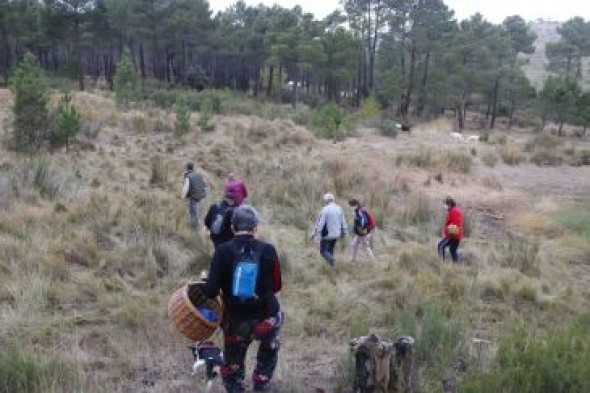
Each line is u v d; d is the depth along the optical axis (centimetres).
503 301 1036
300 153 2533
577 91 5078
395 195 1986
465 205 1955
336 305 901
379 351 554
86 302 853
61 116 2036
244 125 3011
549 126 5631
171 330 733
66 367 598
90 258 1018
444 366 620
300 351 724
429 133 3769
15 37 5338
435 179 2275
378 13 6134
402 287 1005
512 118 5888
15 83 1944
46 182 1452
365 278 1093
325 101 5588
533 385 537
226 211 769
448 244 1280
